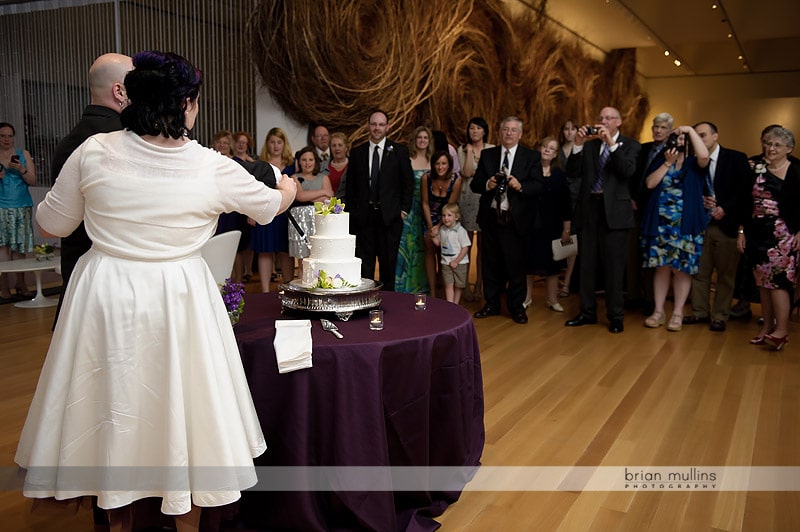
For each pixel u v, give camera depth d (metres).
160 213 1.75
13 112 8.00
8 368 4.15
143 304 1.74
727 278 5.46
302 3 6.93
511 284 5.63
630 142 5.14
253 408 1.95
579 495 2.59
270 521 2.18
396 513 2.36
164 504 1.74
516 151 5.47
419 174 5.92
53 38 7.62
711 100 17.47
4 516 2.38
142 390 1.74
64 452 1.71
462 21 8.93
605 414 3.51
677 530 2.33
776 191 4.61
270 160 6.39
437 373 2.39
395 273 5.88
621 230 5.25
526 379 4.11
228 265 2.49
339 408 2.08
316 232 2.71
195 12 7.16
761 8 11.35
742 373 4.29
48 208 1.83
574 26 13.07
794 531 2.33
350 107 7.48
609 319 5.39
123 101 2.29
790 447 3.09
